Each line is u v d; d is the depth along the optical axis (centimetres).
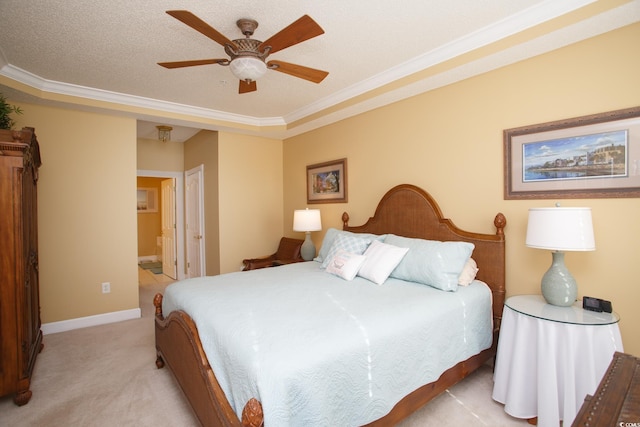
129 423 192
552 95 221
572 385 169
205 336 171
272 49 196
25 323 221
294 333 151
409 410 170
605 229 200
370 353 150
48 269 335
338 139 399
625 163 191
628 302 192
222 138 453
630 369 102
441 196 289
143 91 339
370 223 345
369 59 271
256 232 485
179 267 601
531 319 186
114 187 371
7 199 212
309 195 451
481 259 254
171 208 621
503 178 247
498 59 234
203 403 159
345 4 196
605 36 199
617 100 194
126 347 300
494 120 252
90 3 192
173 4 194
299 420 123
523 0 193
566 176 214
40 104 327
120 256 376
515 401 188
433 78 269
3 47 243
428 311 189
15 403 211
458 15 208
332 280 260
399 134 325
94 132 359
